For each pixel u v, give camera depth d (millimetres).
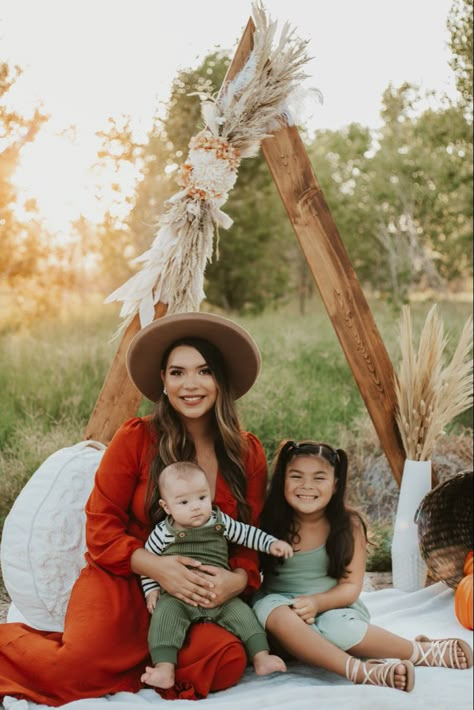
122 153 5664
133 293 3664
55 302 6500
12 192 5551
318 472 3012
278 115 3705
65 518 3174
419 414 3943
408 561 3912
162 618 2754
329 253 3885
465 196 7457
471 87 6027
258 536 2957
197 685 2678
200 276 3678
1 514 4699
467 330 4035
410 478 3938
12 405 5578
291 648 2816
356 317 3941
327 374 6289
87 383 5805
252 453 3145
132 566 2857
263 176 7582
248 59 3633
